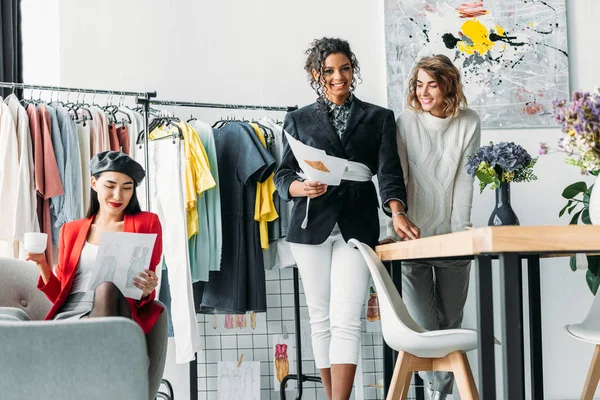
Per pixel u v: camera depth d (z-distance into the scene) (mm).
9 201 3377
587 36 4238
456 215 3008
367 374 3971
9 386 1342
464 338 2061
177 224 3459
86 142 3598
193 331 3398
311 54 2998
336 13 4227
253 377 3975
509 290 1470
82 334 1333
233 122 3828
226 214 3760
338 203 2902
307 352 4086
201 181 3574
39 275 2412
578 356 4066
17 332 1327
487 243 1478
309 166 2656
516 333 1460
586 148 1708
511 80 4180
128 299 2330
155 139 3588
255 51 4211
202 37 4199
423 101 2996
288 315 4141
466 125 3031
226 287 3717
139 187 3604
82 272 2424
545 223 4133
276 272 4168
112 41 4148
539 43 4199
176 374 4066
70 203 3453
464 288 3137
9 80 3967
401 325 2129
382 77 4203
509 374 1449
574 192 3621
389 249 2488
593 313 2867
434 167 3000
